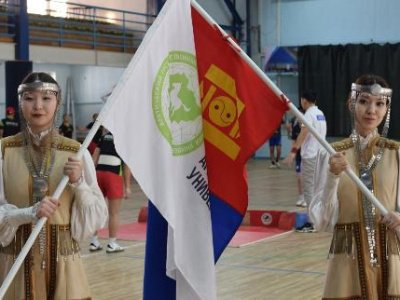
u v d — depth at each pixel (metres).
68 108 25.20
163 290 3.93
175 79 3.73
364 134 3.80
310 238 9.86
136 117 3.59
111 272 7.80
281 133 24.45
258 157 25.83
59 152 3.57
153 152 3.64
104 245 9.43
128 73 3.56
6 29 17.08
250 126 3.72
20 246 3.47
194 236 3.75
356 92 3.78
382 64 22.28
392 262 3.68
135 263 8.27
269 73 24.34
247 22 25.14
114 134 3.53
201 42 3.76
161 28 3.68
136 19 21.94
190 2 3.76
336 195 3.68
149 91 3.63
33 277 3.45
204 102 3.76
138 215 12.37
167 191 3.64
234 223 3.75
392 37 22.69
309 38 24.09
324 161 3.77
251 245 9.35
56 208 3.29
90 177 3.53
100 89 24.73
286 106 3.65
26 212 3.31
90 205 3.47
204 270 3.74
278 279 7.37
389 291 3.67
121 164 8.97
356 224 3.71
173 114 3.71
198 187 3.75
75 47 18.78
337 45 22.98
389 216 3.48
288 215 10.66
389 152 3.74
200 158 3.77
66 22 19.12
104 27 20.56
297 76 24.22
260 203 13.57
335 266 3.74
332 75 23.12
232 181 3.74
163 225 3.92
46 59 17.86
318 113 9.55
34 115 3.51
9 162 3.56
